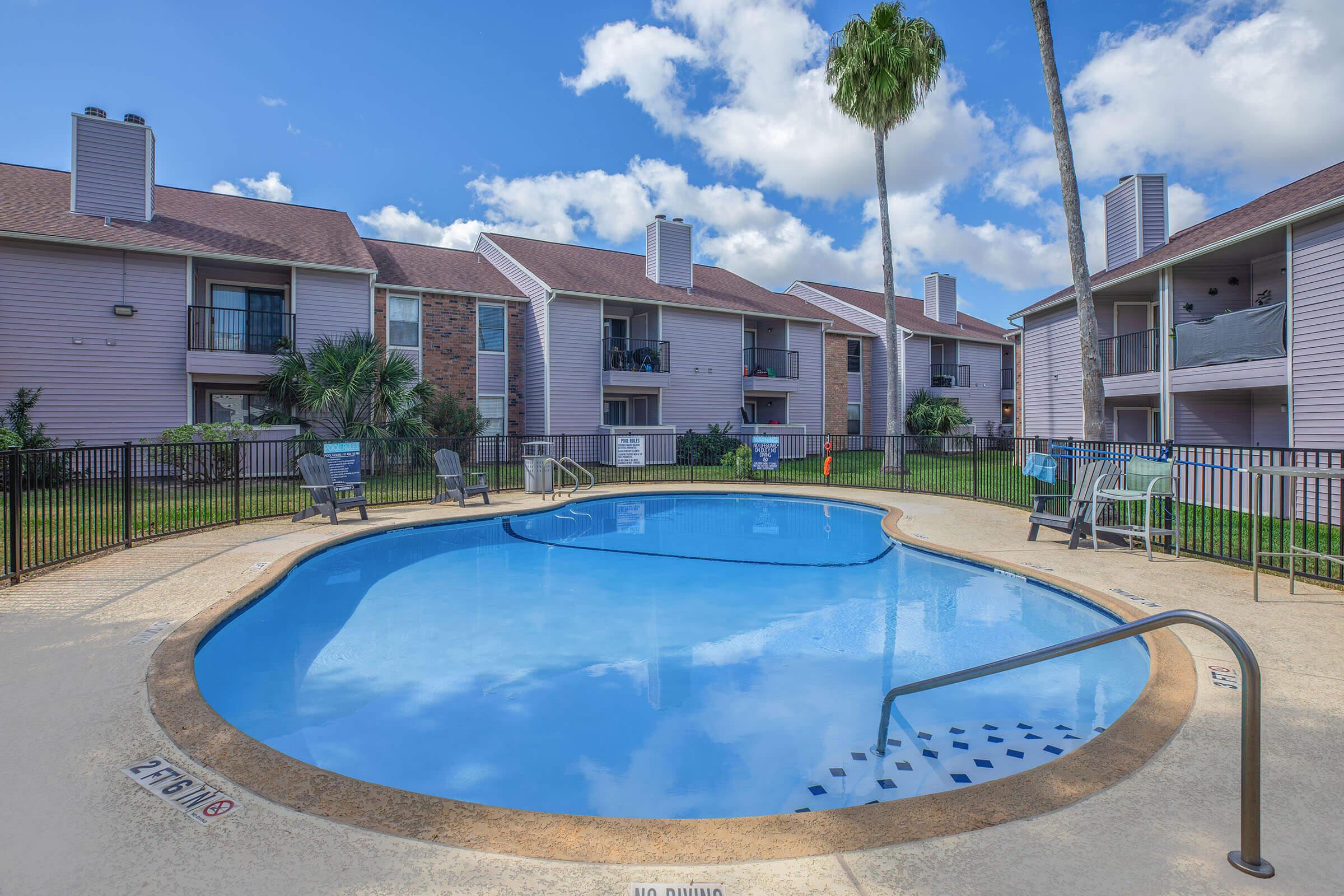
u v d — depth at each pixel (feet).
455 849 6.78
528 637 17.26
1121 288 50.11
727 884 6.19
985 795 7.82
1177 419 45.50
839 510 40.40
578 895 6.02
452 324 63.10
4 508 20.40
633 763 10.68
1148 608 16.63
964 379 99.81
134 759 8.72
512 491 45.80
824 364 85.10
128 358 46.96
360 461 35.96
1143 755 8.77
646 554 27.78
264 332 54.49
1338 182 34.73
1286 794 7.80
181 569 20.80
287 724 12.15
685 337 73.36
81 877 6.28
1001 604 20.15
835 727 11.94
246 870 6.40
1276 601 17.15
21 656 12.77
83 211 47.85
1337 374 32.63
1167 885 6.09
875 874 6.33
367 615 19.31
